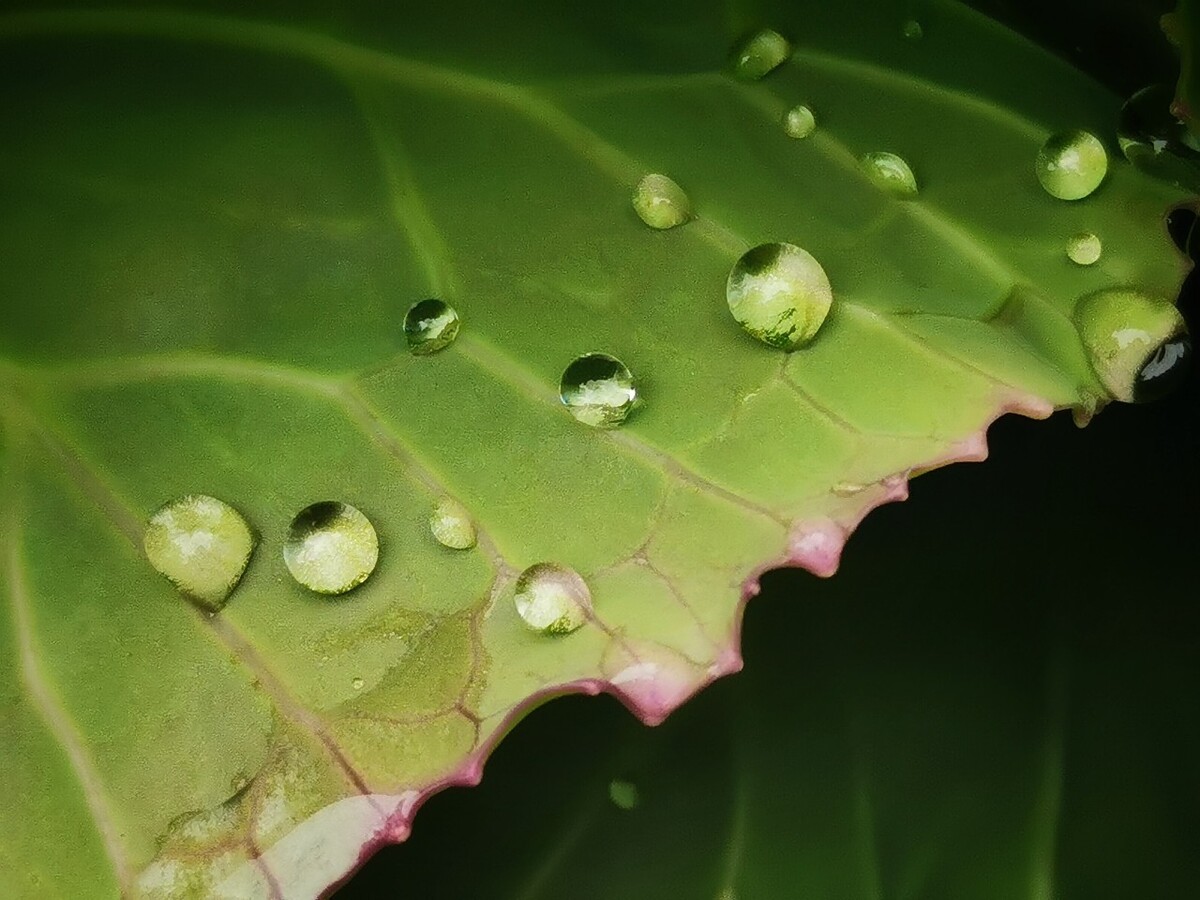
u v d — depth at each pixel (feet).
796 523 0.26
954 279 0.28
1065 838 0.27
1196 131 0.28
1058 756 0.28
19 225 0.28
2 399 0.27
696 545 0.26
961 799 0.28
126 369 0.27
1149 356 0.27
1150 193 0.28
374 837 0.25
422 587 0.26
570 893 0.28
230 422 0.27
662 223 0.28
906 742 0.28
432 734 0.25
